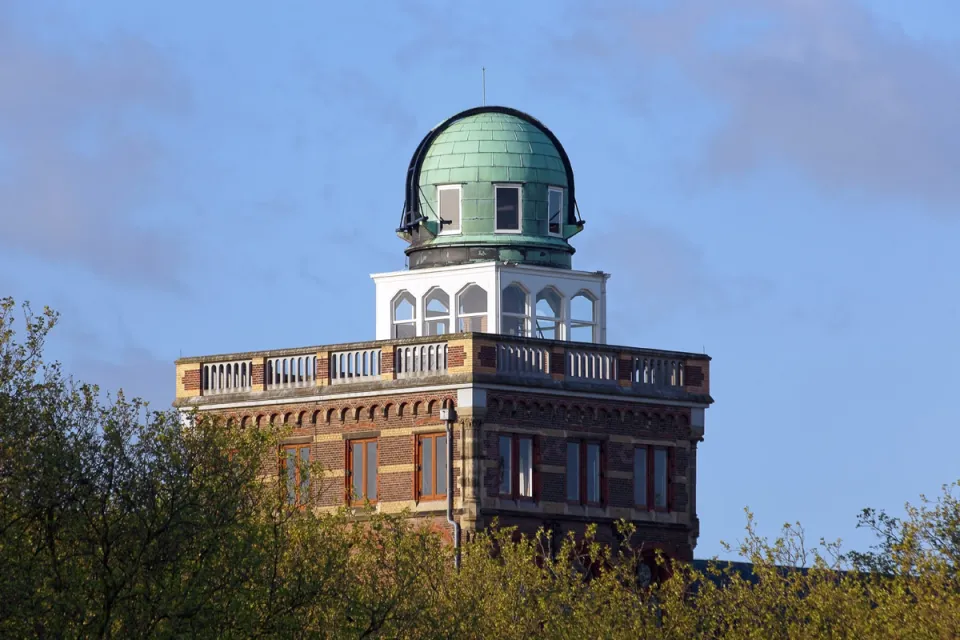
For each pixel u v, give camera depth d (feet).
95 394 464.65
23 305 466.29
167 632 438.81
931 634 570.05
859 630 574.15
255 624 457.27
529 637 566.36
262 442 499.51
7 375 458.91
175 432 468.34
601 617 581.53
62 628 433.07
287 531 505.66
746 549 602.03
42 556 447.83
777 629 585.63
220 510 462.60
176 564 451.94
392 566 542.57
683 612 588.50
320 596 483.10
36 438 451.53
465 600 548.31
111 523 450.71
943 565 587.68
